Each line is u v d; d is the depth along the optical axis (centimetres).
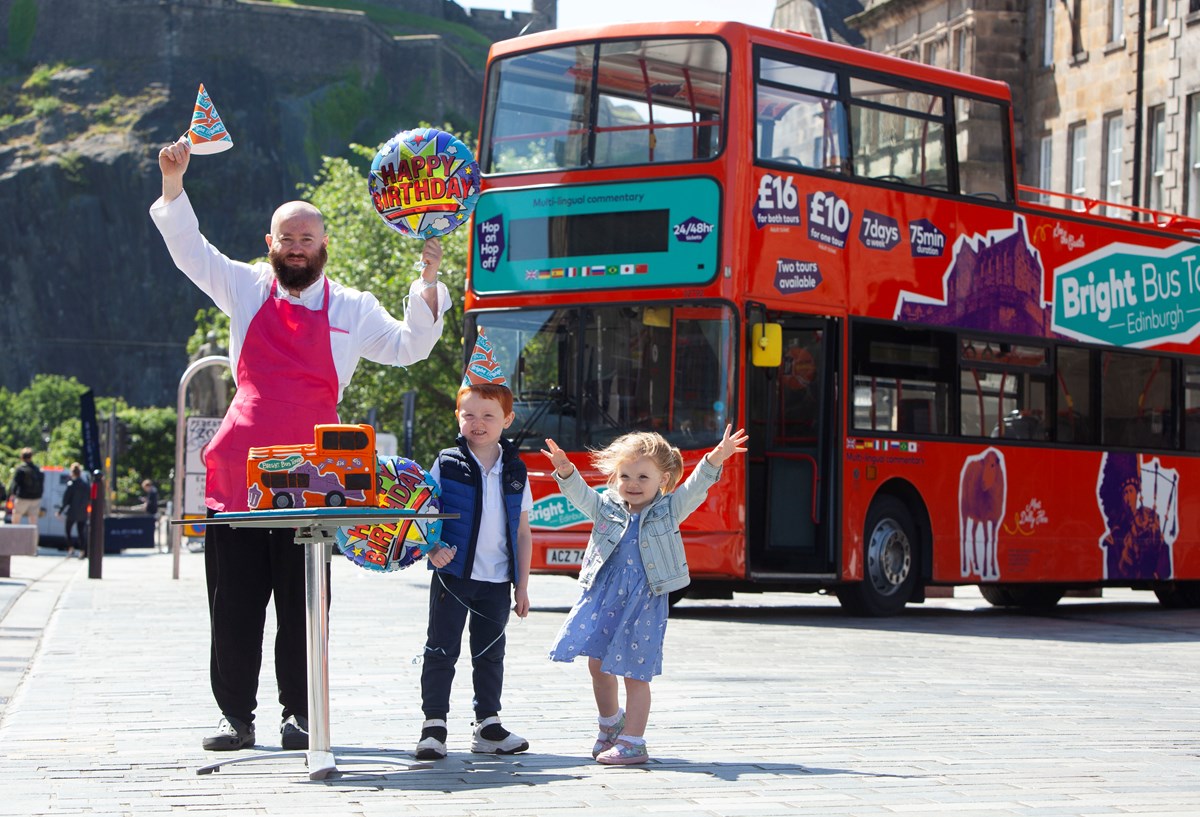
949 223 1875
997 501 1909
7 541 2448
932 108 1873
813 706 962
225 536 748
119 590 2114
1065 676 1202
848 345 1752
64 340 16400
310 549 679
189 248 734
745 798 626
